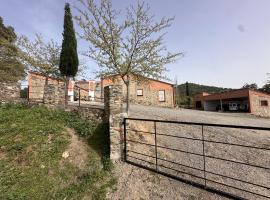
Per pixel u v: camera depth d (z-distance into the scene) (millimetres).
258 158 7547
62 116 8906
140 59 10250
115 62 10078
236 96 28109
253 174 6426
